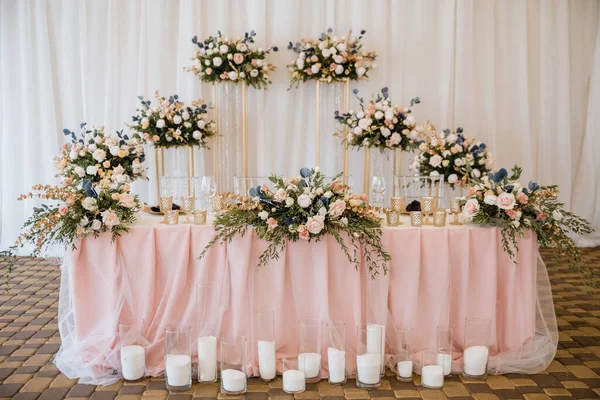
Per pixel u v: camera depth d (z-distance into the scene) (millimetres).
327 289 3492
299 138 6453
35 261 6246
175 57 6352
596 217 7172
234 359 3275
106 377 3459
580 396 3324
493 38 6664
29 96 6312
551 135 7004
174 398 3225
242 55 5777
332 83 6320
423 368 3410
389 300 3600
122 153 4770
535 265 3740
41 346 3951
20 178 6445
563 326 4512
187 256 3527
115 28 6273
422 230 3574
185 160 5898
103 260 3533
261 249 3508
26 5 6258
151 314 3555
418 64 6480
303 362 3404
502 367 3629
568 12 6891
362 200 3551
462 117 6637
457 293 3660
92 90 6352
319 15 6367
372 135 5293
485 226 3680
